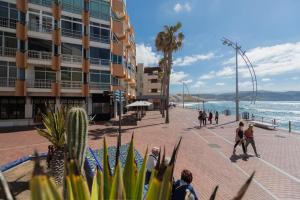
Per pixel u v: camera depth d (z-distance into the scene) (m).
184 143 16.08
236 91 32.50
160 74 58.19
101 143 15.87
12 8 23.97
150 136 18.95
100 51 30.19
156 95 74.44
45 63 25.77
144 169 1.83
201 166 10.62
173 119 35.59
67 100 28.02
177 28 32.56
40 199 1.05
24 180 7.82
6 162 10.95
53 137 7.32
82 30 28.86
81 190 1.54
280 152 13.46
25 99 25.12
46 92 25.92
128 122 29.48
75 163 1.56
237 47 31.72
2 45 23.48
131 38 51.31
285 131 22.56
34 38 25.36
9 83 23.84
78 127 2.35
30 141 16.31
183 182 3.94
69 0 27.97
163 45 35.00
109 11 30.84
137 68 77.31
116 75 33.03
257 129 24.03
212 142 16.50
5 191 1.35
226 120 33.75
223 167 10.48
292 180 8.88
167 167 1.54
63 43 27.41
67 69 27.67
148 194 1.50
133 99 61.84
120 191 1.47
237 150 13.95
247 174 9.54
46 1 26.20
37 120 24.67
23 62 24.66
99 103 30.70
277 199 7.31
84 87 28.77
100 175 2.07
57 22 27.05
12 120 24.22
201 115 26.19
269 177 9.20
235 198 1.23
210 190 7.95
